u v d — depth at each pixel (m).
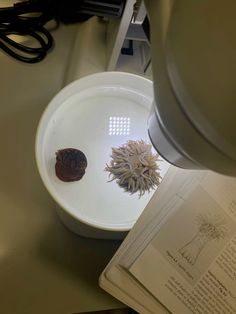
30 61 0.27
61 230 0.24
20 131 0.26
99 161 0.22
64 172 0.21
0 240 0.23
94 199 0.21
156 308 0.20
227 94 0.09
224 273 0.19
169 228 0.19
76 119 0.22
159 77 0.11
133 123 0.23
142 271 0.19
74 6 0.23
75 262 0.23
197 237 0.19
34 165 0.25
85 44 0.26
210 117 0.10
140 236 0.20
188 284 0.19
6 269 0.22
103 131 0.22
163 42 0.11
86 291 0.23
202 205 0.20
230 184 0.20
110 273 0.19
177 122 0.11
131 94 0.23
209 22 0.09
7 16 0.26
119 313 0.23
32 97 0.27
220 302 0.19
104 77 0.22
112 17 0.22
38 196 0.25
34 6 0.26
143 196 0.21
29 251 0.23
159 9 0.12
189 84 0.10
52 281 0.23
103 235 0.23
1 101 0.26
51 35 0.28
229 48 0.09
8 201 0.24
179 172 0.20
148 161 0.22
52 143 0.22
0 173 0.25
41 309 0.22
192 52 0.10
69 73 0.26
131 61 0.26
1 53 0.27
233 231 0.20
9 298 0.22
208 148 0.10
